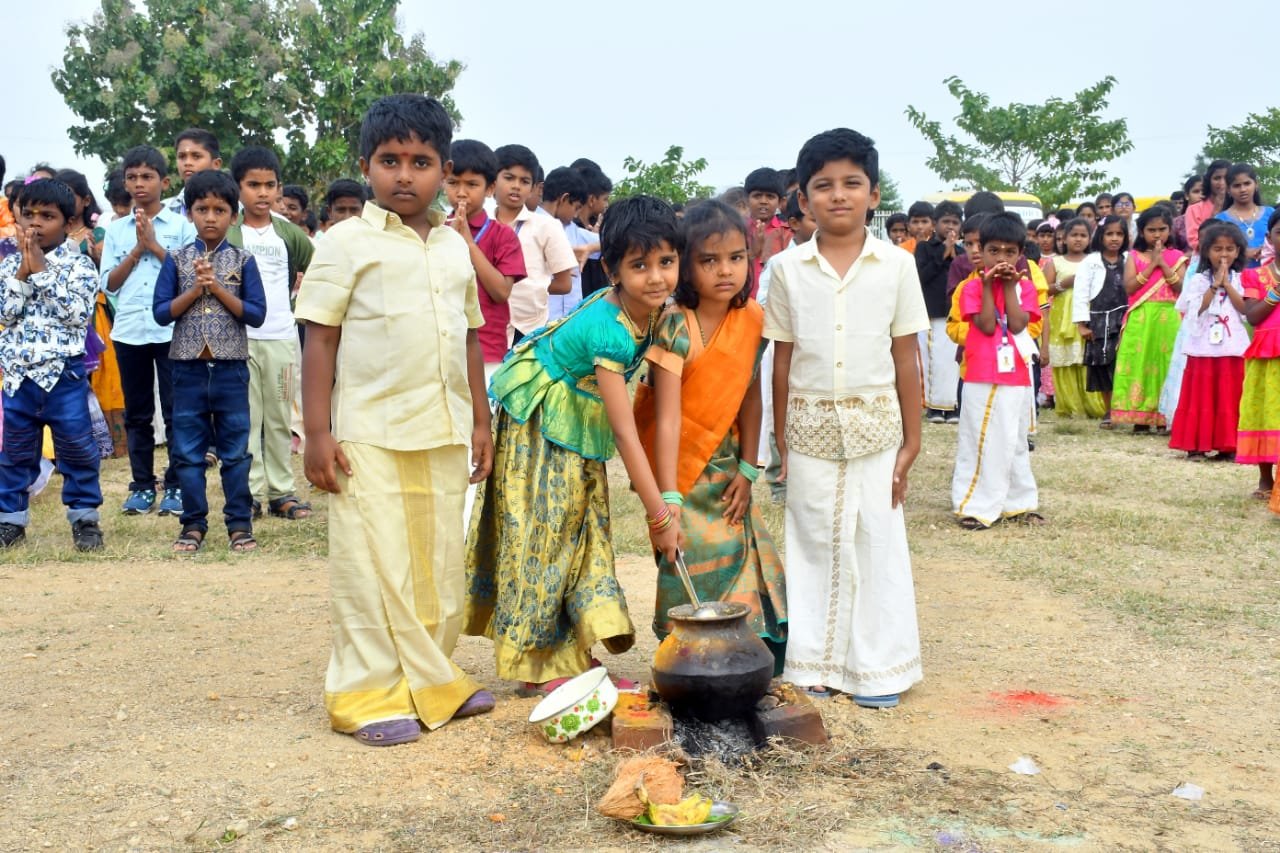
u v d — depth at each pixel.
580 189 9.02
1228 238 9.98
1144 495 8.86
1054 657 5.02
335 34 25.58
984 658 5.01
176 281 6.98
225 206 6.96
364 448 4.01
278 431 8.09
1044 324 12.37
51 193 6.95
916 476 9.93
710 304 4.18
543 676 4.27
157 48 24.64
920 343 13.82
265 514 8.24
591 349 4.02
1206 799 3.52
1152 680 4.70
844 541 4.40
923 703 4.41
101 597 5.99
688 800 3.28
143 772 3.70
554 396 4.18
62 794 3.54
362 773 3.67
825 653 4.45
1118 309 13.46
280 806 3.44
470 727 4.05
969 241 10.73
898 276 4.39
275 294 7.99
